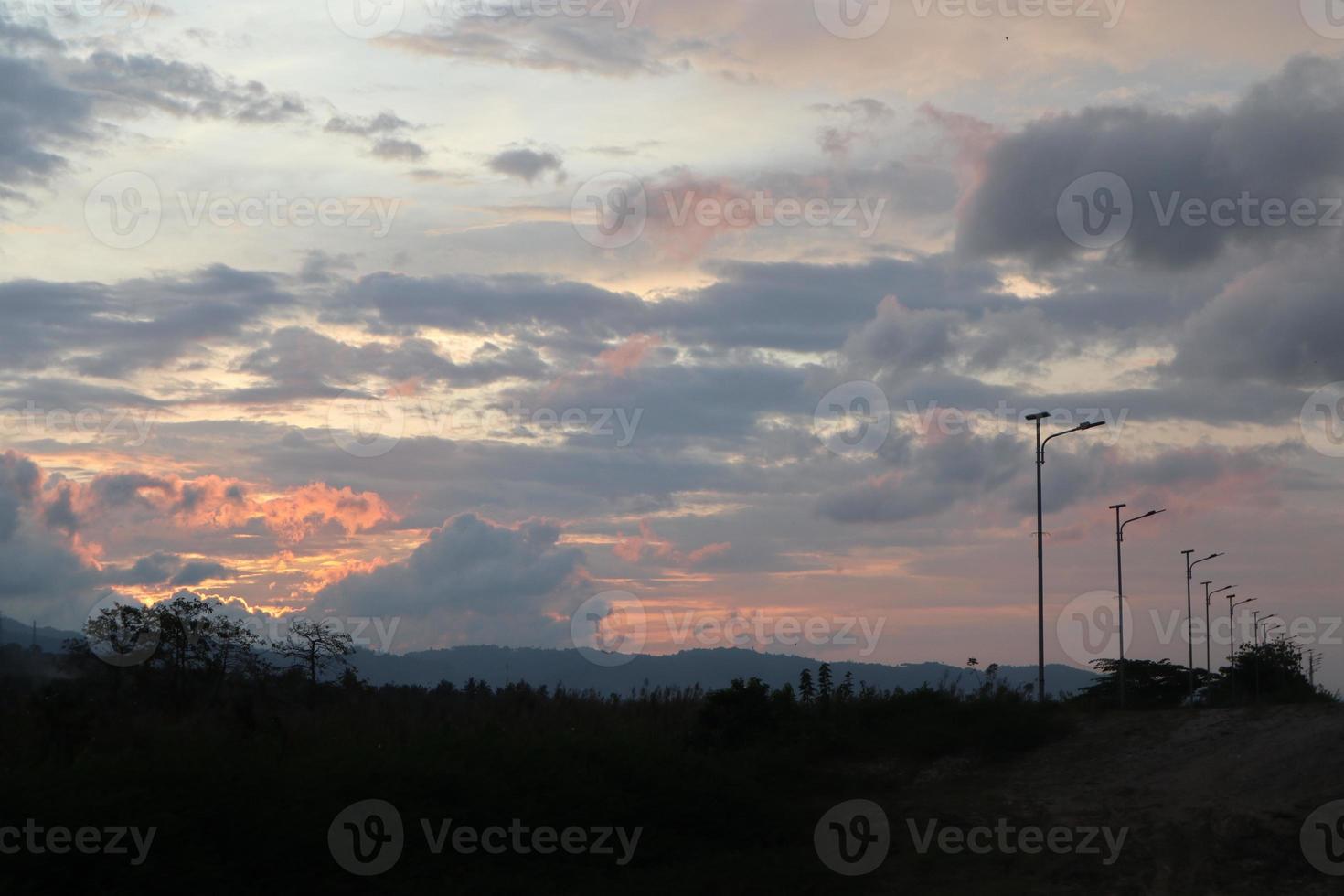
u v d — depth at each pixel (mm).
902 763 24891
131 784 15023
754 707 27734
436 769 17922
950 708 27062
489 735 20656
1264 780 18734
